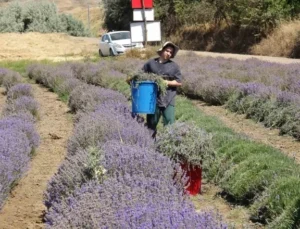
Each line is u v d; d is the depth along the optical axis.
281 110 12.14
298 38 33.69
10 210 7.58
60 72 21.86
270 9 37.59
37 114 15.11
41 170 9.73
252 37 39.41
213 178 8.02
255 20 38.34
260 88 14.07
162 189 5.23
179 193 5.32
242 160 8.09
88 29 61.16
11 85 21.86
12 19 56.47
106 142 7.34
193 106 14.49
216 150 8.64
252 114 13.38
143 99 9.02
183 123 7.67
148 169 6.02
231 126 12.78
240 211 6.92
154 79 8.94
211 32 46.00
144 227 4.05
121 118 9.13
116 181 5.32
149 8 31.02
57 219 4.84
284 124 11.66
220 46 43.56
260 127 12.44
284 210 6.14
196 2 48.66
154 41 34.44
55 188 6.25
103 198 4.92
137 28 31.05
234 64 22.55
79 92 15.53
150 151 6.57
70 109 16.12
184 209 4.43
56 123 14.51
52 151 11.27
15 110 14.65
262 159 7.70
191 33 48.66
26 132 10.73
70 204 5.20
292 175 6.98
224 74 18.45
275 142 10.91
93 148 6.34
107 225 4.29
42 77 23.62
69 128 13.70
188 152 7.27
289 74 16.94
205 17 46.84
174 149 7.27
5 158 7.88
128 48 33.56
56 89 20.81
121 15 60.69
